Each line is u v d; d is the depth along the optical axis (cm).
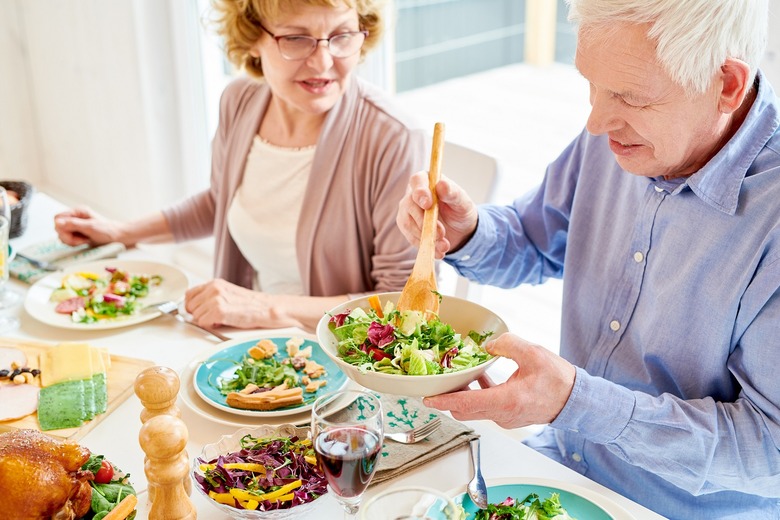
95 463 107
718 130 114
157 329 161
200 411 128
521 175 300
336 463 92
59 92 349
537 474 118
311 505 104
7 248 168
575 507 108
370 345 112
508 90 317
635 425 111
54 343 152
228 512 104
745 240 117
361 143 180
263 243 194
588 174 142
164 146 308
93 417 129
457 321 126
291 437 115
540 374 107
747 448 113
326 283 187
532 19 307
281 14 164
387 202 178
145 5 284
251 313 161
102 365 141
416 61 301
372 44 183
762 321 114
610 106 111
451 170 184
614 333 136
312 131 189
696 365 124
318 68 168
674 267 125
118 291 170
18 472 94
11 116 369
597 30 106
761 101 116
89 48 317
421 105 310
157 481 95
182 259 331
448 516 89
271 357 146
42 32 343
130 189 329
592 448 140
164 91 300
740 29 103
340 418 103
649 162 116
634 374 134
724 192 117
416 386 104
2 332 159
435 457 119
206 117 304
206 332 160
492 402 105
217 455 114
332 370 142
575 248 143
